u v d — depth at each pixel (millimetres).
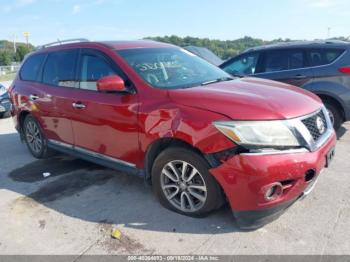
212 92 3188
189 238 2986
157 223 3250
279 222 3152
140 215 3418
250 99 3018
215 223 3186
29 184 4371
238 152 2779
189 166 3156
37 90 4883
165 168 3332
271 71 6242
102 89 3422
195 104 3047
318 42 5941
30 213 3594
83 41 4414
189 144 3055
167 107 3160
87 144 4141
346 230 2984
